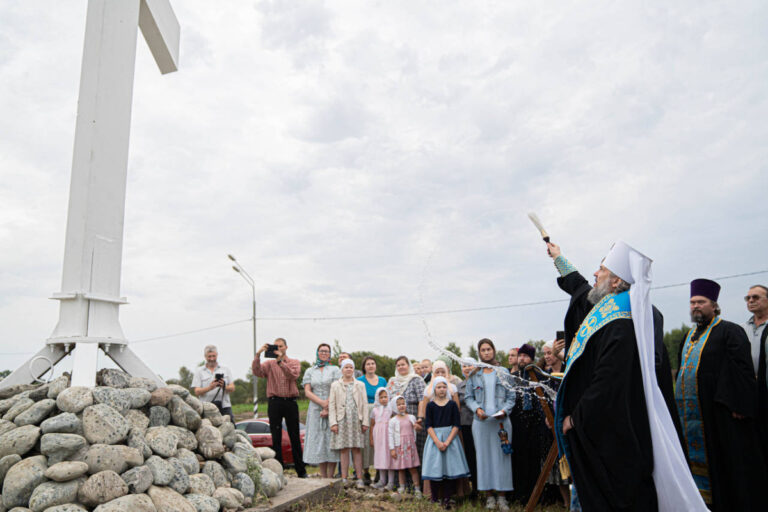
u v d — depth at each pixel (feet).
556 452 14.44
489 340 19.17
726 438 14.35
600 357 10.65
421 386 22.26
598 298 11.64
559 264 13.52
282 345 23.57
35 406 13.11
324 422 22.88
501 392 18.62
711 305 15.64
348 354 25.13
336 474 24.70
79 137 16.33
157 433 13.92
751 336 16.01
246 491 15.08
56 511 11.00
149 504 11.91
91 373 14.65
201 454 15.14
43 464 12.05
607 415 10.13
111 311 16.19
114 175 16.69
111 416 13.02
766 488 13.74
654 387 10.32
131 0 17.63
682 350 16.17
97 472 12.09
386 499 19.33
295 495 16.37
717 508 14.38
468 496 19.80
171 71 20.76
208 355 24.26
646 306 10.69
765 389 14.53
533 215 13.50
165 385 16.28
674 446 10.08
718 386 14.48
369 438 24.31
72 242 15.84
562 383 11.25
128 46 17.42
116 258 16.49
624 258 11.26
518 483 19.08
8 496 11.48
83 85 16.60
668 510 9.89
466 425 20.52
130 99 17.40
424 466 18.67
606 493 10.02
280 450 22.70
